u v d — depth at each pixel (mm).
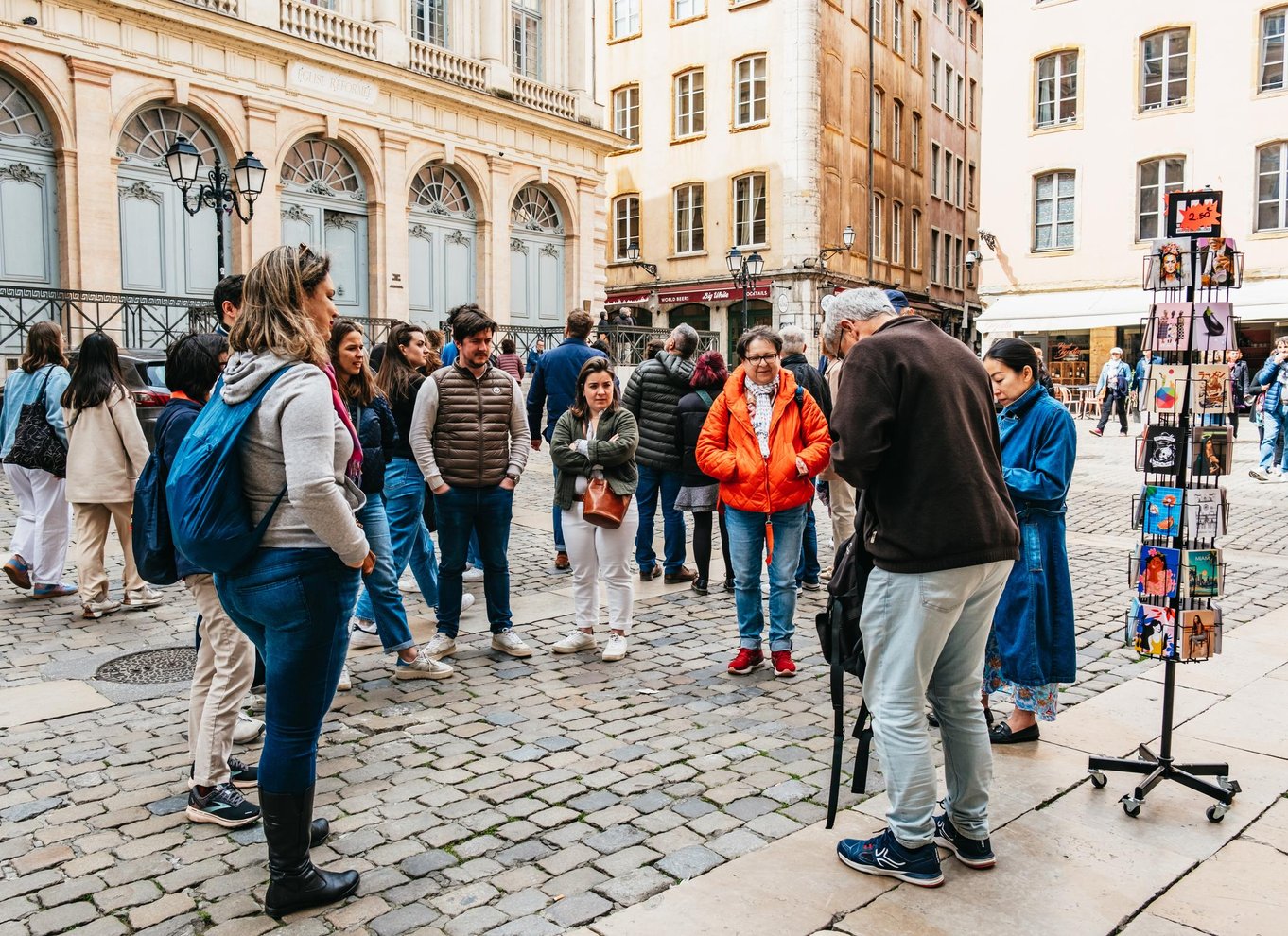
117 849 3510
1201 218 3742
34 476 6988
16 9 15023
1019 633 4297
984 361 4320
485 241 22953
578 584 5996
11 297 15070
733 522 5527
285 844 3059
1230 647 5996
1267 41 25875
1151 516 3895
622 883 3273
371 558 3029
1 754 4352
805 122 30344
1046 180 29453
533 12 24516
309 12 19078
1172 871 3340
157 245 17219
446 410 5598
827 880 3270
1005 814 3768
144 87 16641
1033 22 29094
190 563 3664
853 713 4945
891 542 3152
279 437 2914
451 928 3008
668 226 33656
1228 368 3734
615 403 5820
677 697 5195
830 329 3607
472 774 4164
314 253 3162
